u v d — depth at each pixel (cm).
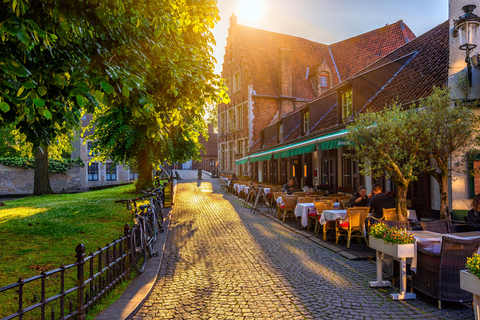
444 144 589
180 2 529
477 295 327
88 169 4084
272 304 431
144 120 469
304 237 883
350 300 441
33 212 1259
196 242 816
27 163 3706
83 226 904
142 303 432
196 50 575
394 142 586
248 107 2858
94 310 388
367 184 1217
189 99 530
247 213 1324
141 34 466
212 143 5769
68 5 370
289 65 2917
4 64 317
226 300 448
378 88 1258
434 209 889
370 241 503
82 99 346
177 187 2747
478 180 790
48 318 365
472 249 411
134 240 551
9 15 325
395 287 489
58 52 407
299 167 1962
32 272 516
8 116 420
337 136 978
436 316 390
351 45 3164
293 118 2155
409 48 1384
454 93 808
